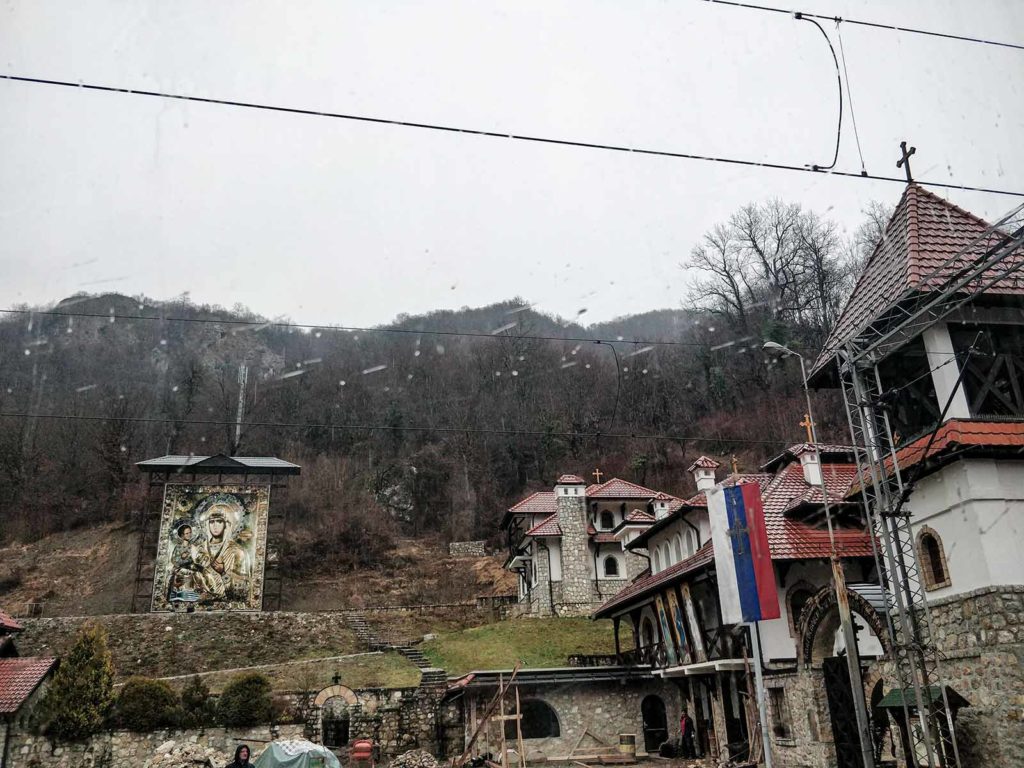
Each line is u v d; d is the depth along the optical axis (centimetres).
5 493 7138
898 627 1648
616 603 3269
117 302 7219
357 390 7369
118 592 5925
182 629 4631
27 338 6338
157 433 7350
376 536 7419
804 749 1828
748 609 1684
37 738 2711
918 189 1850
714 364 5569
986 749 1430
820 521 2431
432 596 6438
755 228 5044
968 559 1509
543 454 8306
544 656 3834
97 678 2847
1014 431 1520
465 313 7094
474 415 6488
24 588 6034
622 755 2820
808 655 1806
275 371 7756
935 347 1596
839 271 4812
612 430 5906
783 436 4931
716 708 2614
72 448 7450
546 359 6469
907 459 1619
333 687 3086
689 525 2881
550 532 5006
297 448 8444
